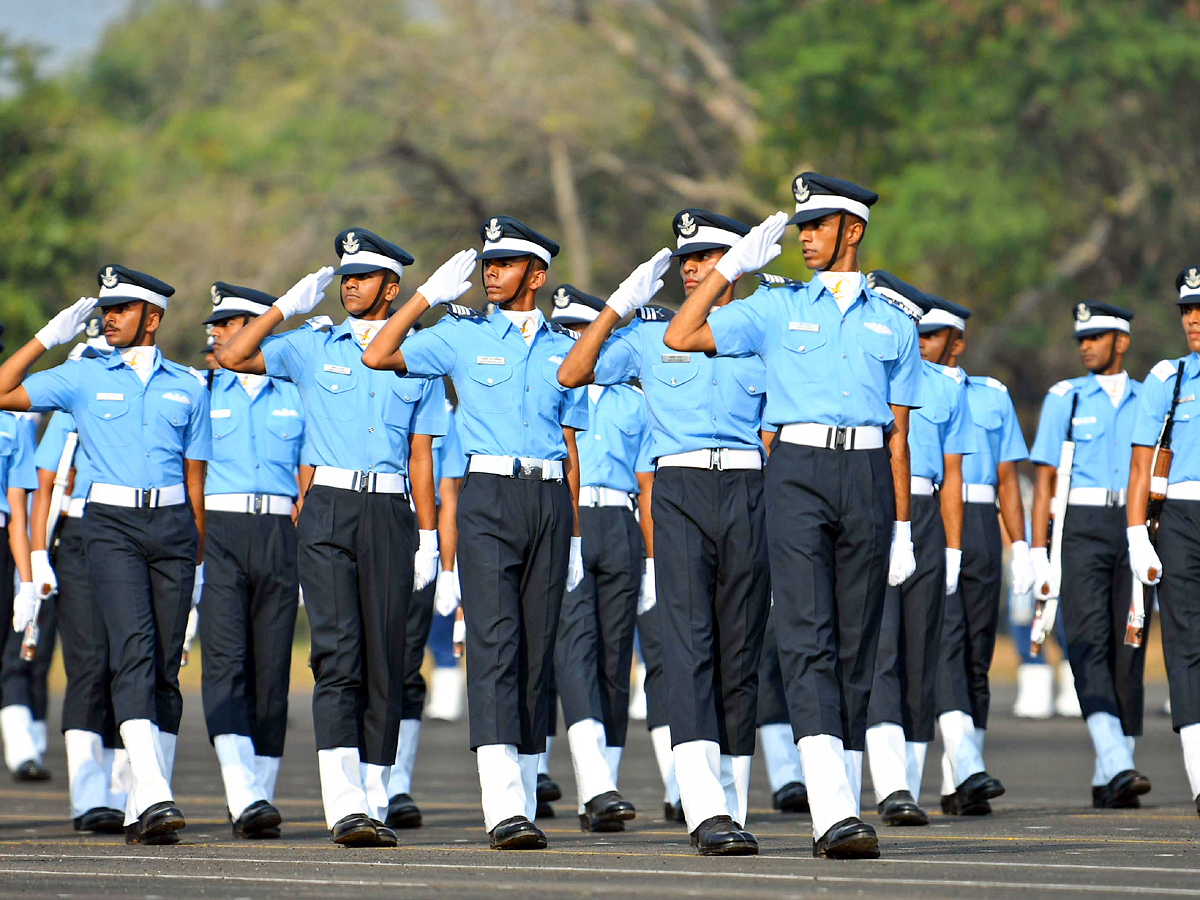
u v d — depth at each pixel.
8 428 22.03
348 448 18.39
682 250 18.47
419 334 17.69
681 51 89.62
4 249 71.50
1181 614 21.31
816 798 15.85
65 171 74.50
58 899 13.63
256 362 18.34
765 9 74.25
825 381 15.94
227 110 85.56
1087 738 35.06
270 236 77.19
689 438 17.22
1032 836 18.38
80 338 70.69
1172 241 69.69
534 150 80.81
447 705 41.38
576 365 16.81
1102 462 23.55
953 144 63.62
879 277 21.28
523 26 82.00
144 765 18.48
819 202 16.14
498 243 17.80
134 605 18.78
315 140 80.94
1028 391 76.50
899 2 66.50
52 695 51.03
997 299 67.38
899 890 13.62
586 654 21.12
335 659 18.20
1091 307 23.75
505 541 17.45
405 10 83.94
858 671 16.11
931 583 21.30
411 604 21.52
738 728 17.25
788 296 16.16
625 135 82.12
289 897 13.60
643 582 22.55
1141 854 16.23
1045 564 23.89
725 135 85.94
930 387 21.72
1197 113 65.56
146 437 19.06
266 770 20.98
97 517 18.94
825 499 15.87
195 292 74.38
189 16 103.44
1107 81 62.50
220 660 20.41
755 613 17.23
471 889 13.91
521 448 17.59
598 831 20.17
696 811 16.59
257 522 20.92
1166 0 65.56
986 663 22.78
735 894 13.43
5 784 27.78
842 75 66.12
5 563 23.89
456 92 79.69
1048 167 65.00
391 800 21.09
